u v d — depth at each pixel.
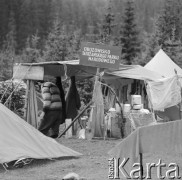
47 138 9.97
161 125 7.47
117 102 13.73
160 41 38.28
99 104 13.31
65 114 14.34
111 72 14.41
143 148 7.48
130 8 42.31
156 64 20.20
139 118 13.30
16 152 9.03
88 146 11.63
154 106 14.44
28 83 13.64
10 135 9.32
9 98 14.59
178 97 14.62
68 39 36.38
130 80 15.70
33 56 34.78
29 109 13.49
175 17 46.41
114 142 12.37
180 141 7.39
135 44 41.66
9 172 8.62
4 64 29.84
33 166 9.14
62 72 14.91
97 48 13.31
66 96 14.75
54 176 8.26
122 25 42.25
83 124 14.28
